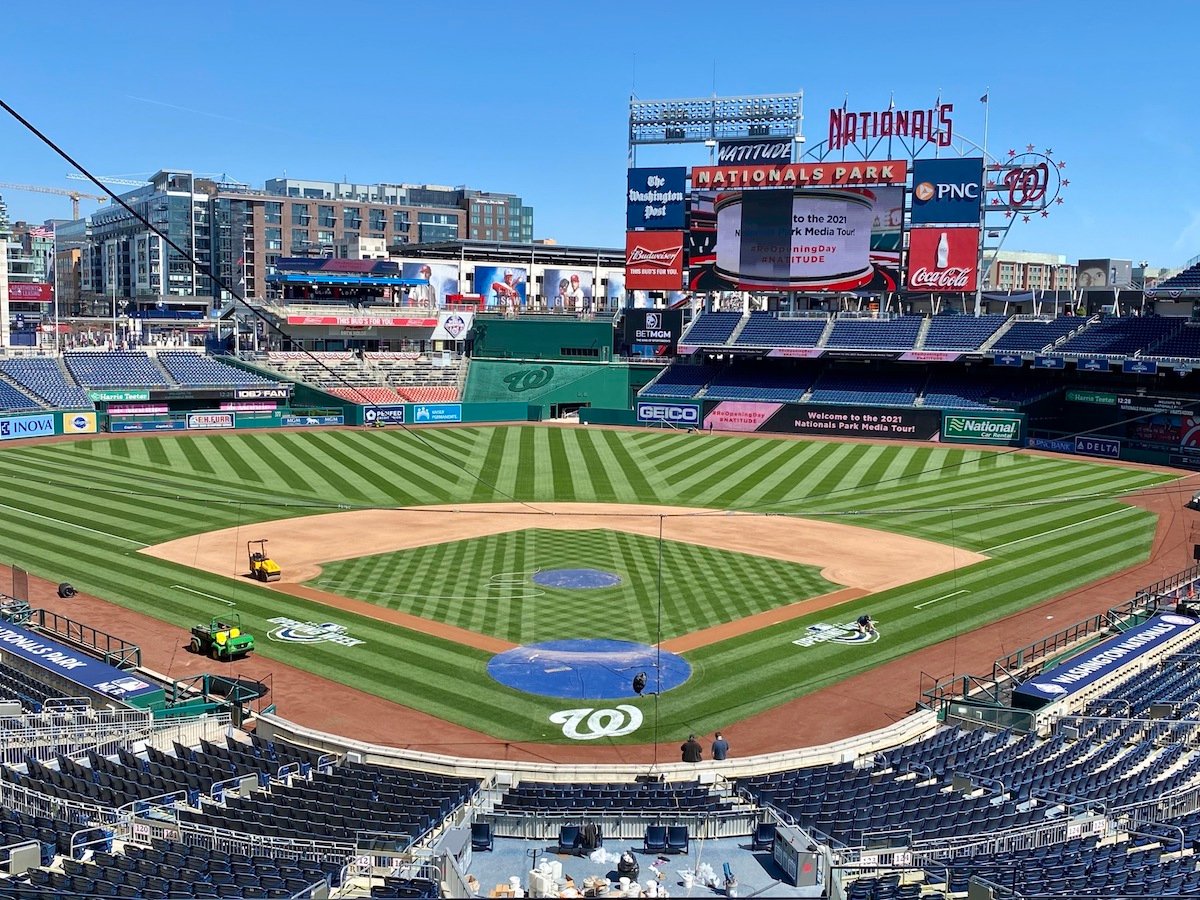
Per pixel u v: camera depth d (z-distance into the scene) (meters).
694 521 62.97
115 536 56.31
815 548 56.22
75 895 17.88
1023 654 39.66
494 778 28.14
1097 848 22.84
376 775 28.39
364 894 19.55
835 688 36.56
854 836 22.38
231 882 19.30
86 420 96.12
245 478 75.50
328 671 37.44
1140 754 29.16
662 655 39.47
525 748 31.55
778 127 114.25
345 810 24.25
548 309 141.75
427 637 41.09
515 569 51.16
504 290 147.25
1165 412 85.56
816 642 41.12
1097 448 88.31
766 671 38.03
